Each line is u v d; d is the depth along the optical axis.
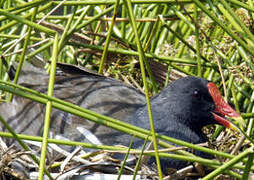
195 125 9.62
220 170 6.38
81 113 7.02
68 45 11.73
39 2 8.48
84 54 13.00
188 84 9.48
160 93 9.91
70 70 11.33
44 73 11.51
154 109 9.80
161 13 13.24
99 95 10.51
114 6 9.80
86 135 9.15
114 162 8.26
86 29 13.12
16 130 10.44
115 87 10.75
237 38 8.24
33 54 10.70
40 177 6.46
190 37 11.60
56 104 7.00
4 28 9.09
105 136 9.71
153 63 11.66
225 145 9.83
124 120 10.11
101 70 11.09
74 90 10.75
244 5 8.45
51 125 10.30
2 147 8.74
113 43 12.40
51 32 7.34
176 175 8.16
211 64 10.81
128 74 12.02
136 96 10.66
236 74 10.45
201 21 12.01
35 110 10.57
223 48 11.21
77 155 8.62
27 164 8.40
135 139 9.38
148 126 9.69
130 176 8.03
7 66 11.48
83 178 8.10
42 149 6.61
